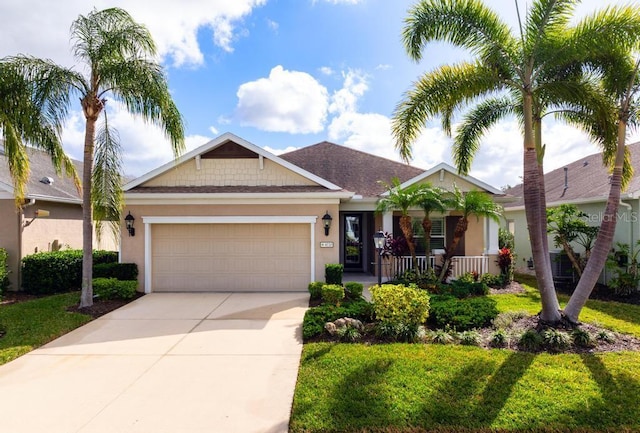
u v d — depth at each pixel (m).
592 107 7.82
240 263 11.79
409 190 11.64
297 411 4.39
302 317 8.70
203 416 4.36
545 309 7.38
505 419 4.16
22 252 12.06
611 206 7.28
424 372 5.34
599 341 6.60
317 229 11.67
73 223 14.86
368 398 4.64
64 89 8.91
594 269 7.23
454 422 4.12
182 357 6.21
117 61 9.12
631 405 4.42
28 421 4.27
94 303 9.82
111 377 5.44
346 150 18.50
